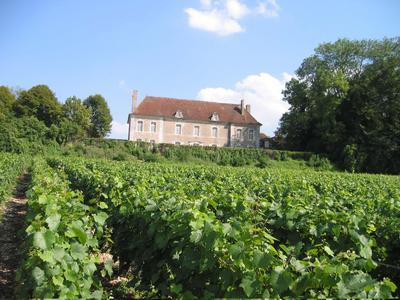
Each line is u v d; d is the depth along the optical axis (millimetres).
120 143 52500
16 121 47812
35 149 46000
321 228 5324
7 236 9930
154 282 5297
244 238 3895
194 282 4246
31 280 4219
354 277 3262
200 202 5301
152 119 63031
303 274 3357
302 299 3326
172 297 4645
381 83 54250
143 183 8133
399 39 56500
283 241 5852
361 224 5398
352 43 57375
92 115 83688
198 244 4203
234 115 66062
